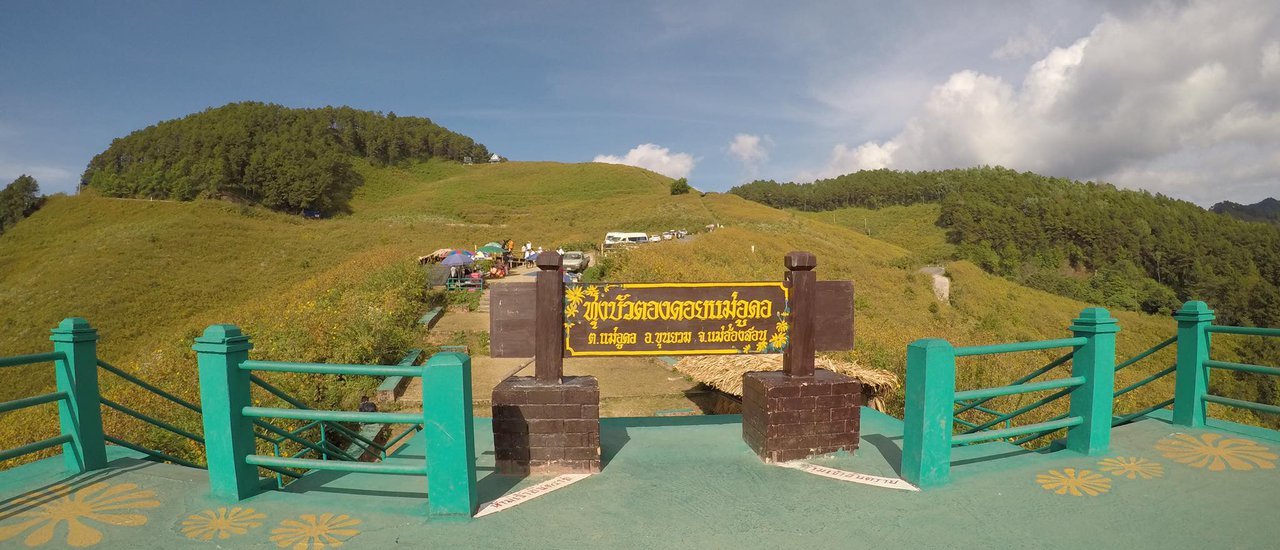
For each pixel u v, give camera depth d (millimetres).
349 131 119438
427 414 3156
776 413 4047
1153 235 96312
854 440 4203
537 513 3283
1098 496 3375
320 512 3271
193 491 3510
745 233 45688
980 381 8867
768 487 3625
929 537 2951
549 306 4039
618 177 100625
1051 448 4188
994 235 99062
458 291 22031
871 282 40469
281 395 4227
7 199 62219
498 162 128000
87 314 30234
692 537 2984
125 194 72938
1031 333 39719
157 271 37750
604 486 3668
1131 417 4852
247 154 79375
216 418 3375
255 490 3520
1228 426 4387
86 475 3721
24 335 28953
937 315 36219
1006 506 3277
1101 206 110875
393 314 14023
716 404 9094
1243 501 3277
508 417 3912
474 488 3297
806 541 2932
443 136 131000
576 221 69875
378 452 7438
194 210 59406
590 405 3889
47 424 8359
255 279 38219
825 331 4277
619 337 4199
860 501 3391
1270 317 60031
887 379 7734
